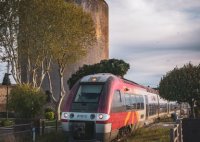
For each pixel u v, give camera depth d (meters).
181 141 15.57
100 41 68.50
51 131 22.86
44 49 38.91
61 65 41.94
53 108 57.91
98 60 67.19
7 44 38.47
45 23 38.22
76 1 65.25
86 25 40.88
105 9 71.31
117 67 48.41
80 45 40.84
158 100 41.09
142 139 21.19
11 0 38.19
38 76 48.34
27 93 23.34
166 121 38.59
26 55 39.31
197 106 37.09
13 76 39.12
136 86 26.17
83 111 18.28
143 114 28.02
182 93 35.50
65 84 60.75
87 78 19.73
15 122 22.08
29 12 38.16
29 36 38.56
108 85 19.19
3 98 53.88
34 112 23.33
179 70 36.25
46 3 38.12
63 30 38.53
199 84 34.94
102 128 17.92
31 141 19.86
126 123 21.77
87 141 18.09
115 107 19.30
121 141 20.58
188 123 15.97
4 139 18.56
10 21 38.19
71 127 18.36
